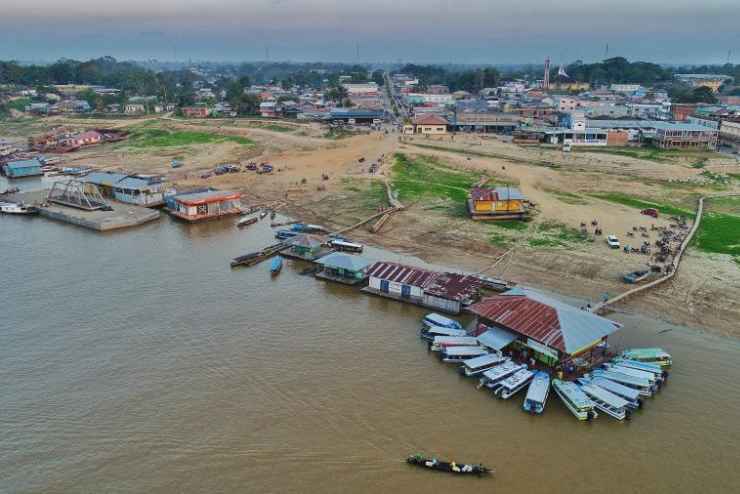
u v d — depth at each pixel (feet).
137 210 394.11
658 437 165.58
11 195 436.35
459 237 331.77
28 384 185.78
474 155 552.00
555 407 178.81
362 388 186.19
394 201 394.52
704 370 198.39
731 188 438.40
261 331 223.10
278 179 474.49
